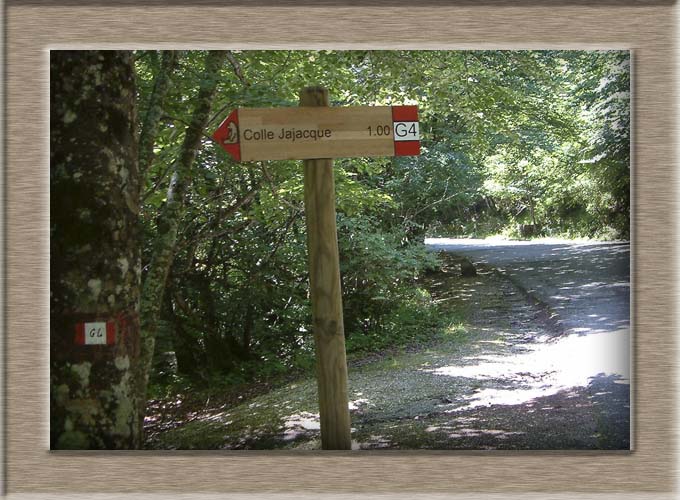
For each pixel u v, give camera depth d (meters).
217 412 7.05
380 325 9.55
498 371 6.49
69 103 3.13
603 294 10.04
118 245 3.17
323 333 3.31
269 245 8.79
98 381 3.17
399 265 9.42
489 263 14.92
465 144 10.64
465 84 6.67
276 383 7.94
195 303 8.62
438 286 12.73
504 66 8.12
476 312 10.05
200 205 7.52
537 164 16.75
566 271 12.80
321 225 3.27
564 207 21.27
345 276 9.35
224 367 8.52
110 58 3.21
